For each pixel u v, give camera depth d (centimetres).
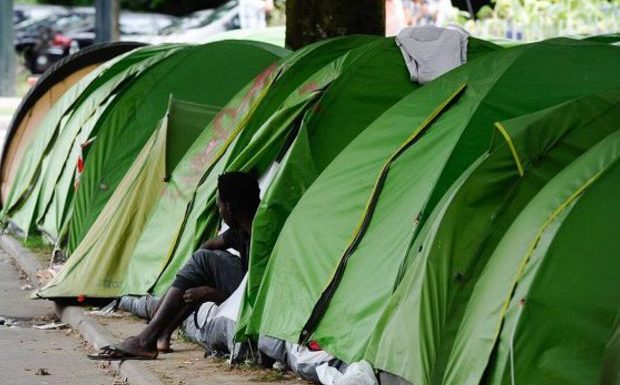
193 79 2123
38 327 1764
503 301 1030
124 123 2091
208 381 1330
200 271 1466
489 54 1344
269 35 2811
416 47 1585
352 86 1565
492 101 1292
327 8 2078
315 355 1300
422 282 1132
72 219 2083
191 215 1664
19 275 2234
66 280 1808
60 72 2791
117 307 1778
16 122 2828
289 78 1673
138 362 1434
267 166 1580
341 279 1295
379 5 2084
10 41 5238
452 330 1120
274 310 1352
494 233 1142
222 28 5572
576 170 1042
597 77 1314
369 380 1160
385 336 1162
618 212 1021
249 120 1661
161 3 6856
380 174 1318
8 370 1458
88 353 1574
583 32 3406
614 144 1034
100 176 2055
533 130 1130
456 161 1265
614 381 963
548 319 1012
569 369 1003
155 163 1816
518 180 1144
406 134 1337
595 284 1014
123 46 2788
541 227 1033
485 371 1027
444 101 1330
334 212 1341
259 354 1404
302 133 1498
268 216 1438
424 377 1095
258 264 1417
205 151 1714
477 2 4488
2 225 2627
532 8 3456
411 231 1236
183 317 1475
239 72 2138
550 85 1307
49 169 2438
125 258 1798
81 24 6356
